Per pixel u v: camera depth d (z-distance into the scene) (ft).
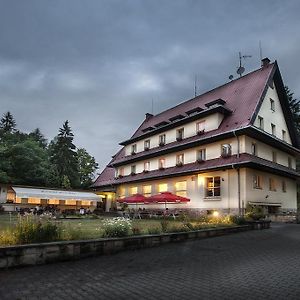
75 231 34.58
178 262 30.14
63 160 225.97
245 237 50.06
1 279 22.86
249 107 97.40
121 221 39.47
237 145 91.86
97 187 169.48
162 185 120.37
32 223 31.55
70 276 24.17
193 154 107.24
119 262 29.71
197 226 51.03
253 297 19.48
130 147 151.53
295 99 163.22
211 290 20.95
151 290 20.85
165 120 140.36
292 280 23.61
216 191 96.48
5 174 142.00
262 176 95.40
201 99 129.90
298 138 118.83
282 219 89.81
